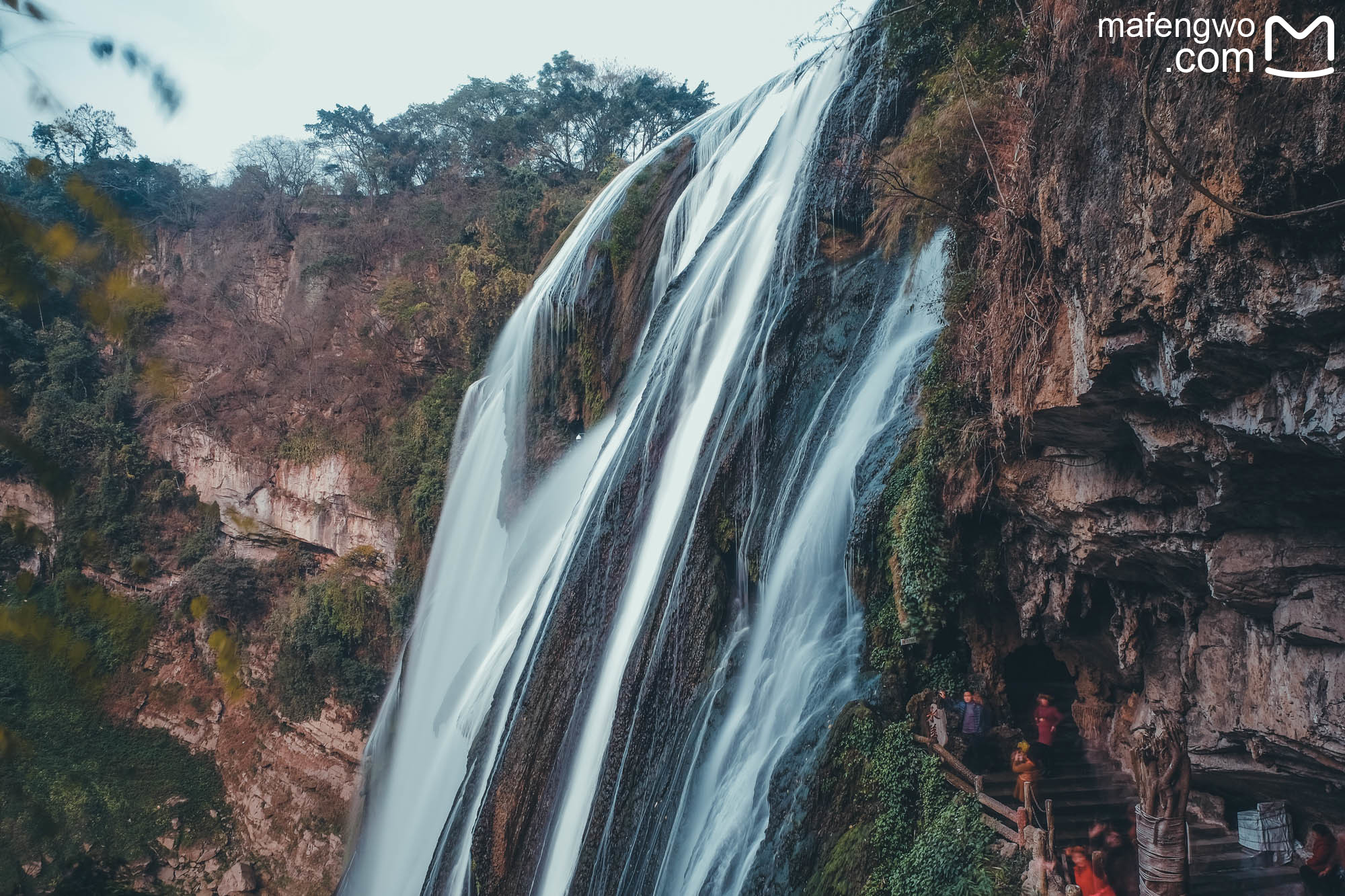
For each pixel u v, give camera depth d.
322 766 41.03
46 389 56.41
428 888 22.41
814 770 13.82
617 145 64.38
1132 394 9.52
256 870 39.12
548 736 20.70
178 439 54.38
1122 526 10.91
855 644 14.77
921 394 15.02
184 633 49.06
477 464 39.00
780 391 19.31
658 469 22.58
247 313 60.00
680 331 25.08
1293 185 6.75
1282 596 9.05
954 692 13.67
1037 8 11.38
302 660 43.47
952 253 15.31
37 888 33.62
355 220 61.53
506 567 33.78
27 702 43.56
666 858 15.66
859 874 12.48
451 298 49.31
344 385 50.38
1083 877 10.23
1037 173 10.66
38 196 34.28
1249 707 9.80
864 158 20.62
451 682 32.16
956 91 16.50
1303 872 9.88
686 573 18.55
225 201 68.00
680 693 17.55
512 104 68.81
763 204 24.84
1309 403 7.36
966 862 11.24
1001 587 13.97
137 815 40.94
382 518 45.06
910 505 14.23
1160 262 8.18
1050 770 12.80
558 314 34.72
